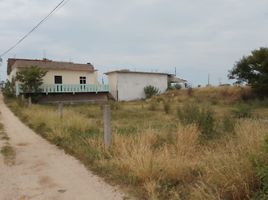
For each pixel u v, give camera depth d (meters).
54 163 7.74
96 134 10.79
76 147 8.95
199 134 8.48
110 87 49.53
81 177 6.48
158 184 5.46
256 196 4.27
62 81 42.59
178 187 5.46
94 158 7.61
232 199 4.54
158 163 6.08
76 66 44.00
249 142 5.69
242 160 4.88
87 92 43.50
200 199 4.56
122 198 5.25
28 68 37.22
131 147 7.56
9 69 47.75
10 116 20.77
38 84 37.00
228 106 28.28
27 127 15.02
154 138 8.47
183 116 9.98
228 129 8.92
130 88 49.44
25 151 9.34
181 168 5.97
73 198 5.39
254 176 4.59
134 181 5.77
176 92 43.97
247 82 34.66
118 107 27.44
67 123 12.34
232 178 4.57
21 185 6.17
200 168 6.08
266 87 32.38
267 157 4.53
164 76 53.03
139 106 30.84
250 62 33.41
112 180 6.10
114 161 6.94
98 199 5.29
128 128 12.71
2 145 10.36
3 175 6.86
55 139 10.62
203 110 9.80
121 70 48.94
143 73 50.66
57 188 5.92
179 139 7.78
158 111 24.16
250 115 15.33
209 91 40.00
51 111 17.38
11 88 42.12
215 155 6.14
